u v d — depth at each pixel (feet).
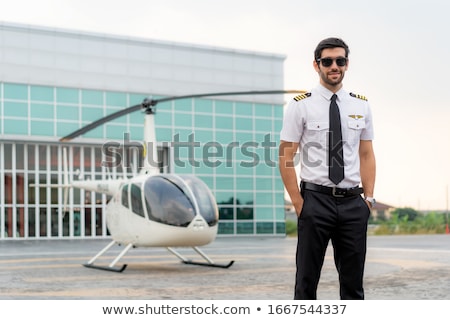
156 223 37.42
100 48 97.91
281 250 65.77
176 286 31.53
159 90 101.50
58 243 86.22
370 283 31.58
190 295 28.02
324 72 15.02
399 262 44.96
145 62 100.78
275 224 108.58
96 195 98.58
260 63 109.40
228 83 106.52
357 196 15.24
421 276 34.88
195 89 104.01
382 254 54.80
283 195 109.50
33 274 38.29
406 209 158.40
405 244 76.07
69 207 96.32
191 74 103.91
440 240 90.48
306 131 15.19
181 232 37.14
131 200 39.22
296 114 15.16
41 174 94.84
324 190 15.05
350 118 15.14
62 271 40.22
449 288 29.45
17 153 93.45
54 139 93.86
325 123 15.02
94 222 98.07
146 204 37.99
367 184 15.55
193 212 37.32
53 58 94.84
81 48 96.68
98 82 97.50
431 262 44.98
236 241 93.45
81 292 29.22
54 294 28.55
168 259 51.70
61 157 95.96
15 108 92.17
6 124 91.50
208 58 105.29
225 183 104.73
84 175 97.19
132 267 43.39
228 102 106.22
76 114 95.96
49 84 94.27
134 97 99.91
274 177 109.09
